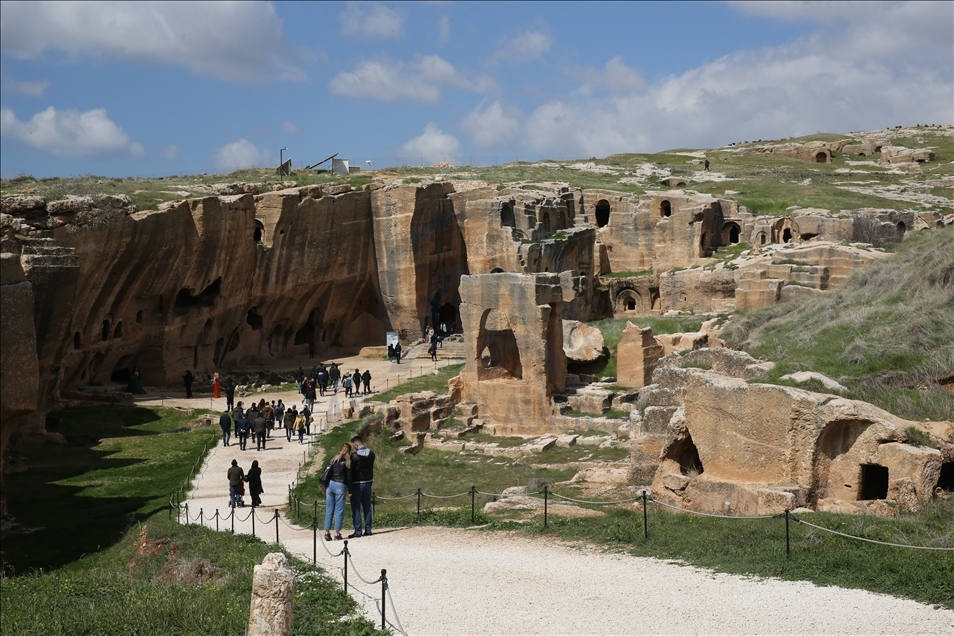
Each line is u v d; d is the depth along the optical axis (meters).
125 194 57.16
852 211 81.38
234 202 62.66
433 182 76.69
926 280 38.41
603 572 21.84
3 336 30.84
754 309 60.31
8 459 41.72
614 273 85.44
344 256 73.25
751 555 21.94
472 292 52.03
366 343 76.94
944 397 29.44
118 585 25.27
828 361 33.25
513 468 42.53
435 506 35.09
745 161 122.38
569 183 92.44
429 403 50.44
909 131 142.88
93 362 58.75
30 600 24.25
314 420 51.81
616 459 42.31
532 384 49.97
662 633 17.86
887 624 17.66
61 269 38.25
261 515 33.19
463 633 18.33
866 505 25.33
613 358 58.38
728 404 28.48
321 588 21.39
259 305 69.06
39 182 59.59
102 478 40.44
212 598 22.23
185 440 48.03
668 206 84.94
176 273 59.88
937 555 20.45
